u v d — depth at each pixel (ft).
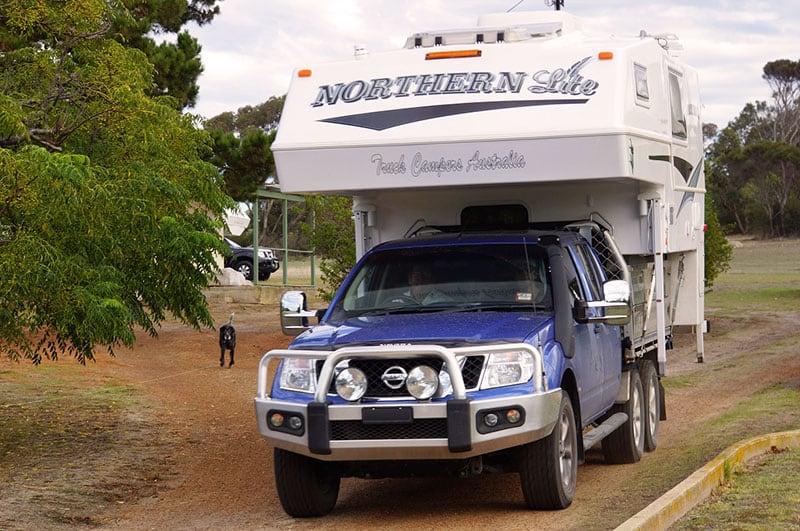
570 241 31.22
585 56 31.40
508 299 28.81
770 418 42.29
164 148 41.01
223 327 70.23
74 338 35.73
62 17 37.81
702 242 43.27
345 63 33.19
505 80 31.50
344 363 25.61
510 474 32.83
